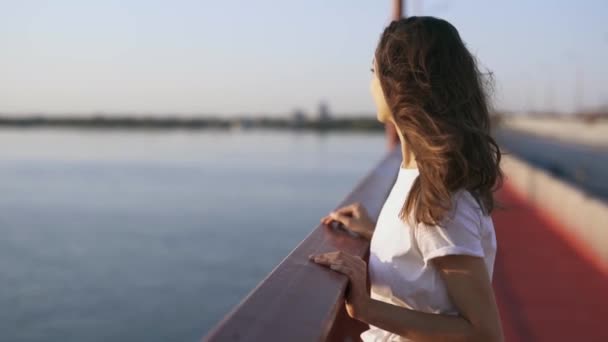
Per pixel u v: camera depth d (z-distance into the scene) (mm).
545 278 7680
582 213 9664
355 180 78125
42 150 172000
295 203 56281
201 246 36375
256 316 1044
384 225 1516
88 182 78375
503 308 6430
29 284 28828
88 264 32969
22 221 48812
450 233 1331
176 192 66125
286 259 1407
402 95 1417
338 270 1374
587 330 5656
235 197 60781
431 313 1354
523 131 90500
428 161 1359
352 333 1792
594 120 75312
